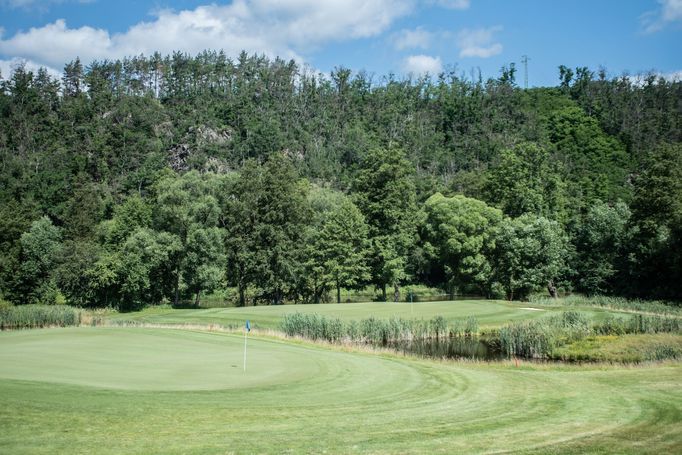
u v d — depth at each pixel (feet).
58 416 39.09
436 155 487.61
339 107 596.29
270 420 42.68
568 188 320.50
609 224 236.43
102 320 165.89
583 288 245.04
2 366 59.47
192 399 47.91
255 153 469.16
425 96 635.25
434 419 45.98
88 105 488.85
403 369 73.82
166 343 91.56
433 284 317.01
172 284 257.75
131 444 34.45
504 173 271.49
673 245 201.87
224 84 613.52
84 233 285.23
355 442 37.65
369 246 252.62
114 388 50.21
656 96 563.07
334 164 458.50
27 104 480.64
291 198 250.98
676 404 52.95
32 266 241.76
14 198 326.24
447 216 255.91
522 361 101.81
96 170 399.65
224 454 33.58
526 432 42.16
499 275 246.68
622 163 460.96
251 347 91.56
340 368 71.67
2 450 31.60
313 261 239.91
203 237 234.99
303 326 126.72
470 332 144.15
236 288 279.49
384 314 161.68
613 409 51.13
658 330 126.82
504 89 630.33
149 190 359.46
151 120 485.97
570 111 552.82
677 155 223.51
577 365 91.15
